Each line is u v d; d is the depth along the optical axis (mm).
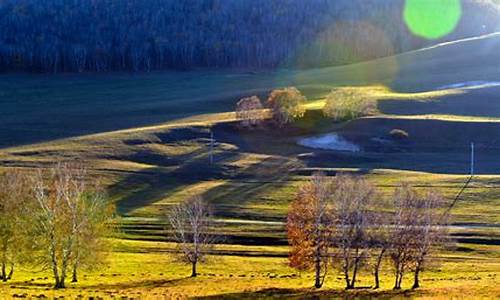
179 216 104250
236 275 86938
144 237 113750
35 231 72188
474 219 114750
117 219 81625
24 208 74000
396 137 184875
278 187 146000
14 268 88875
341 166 167000
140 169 162125
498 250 100625
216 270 90812
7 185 76750
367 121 194875
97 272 87125
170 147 182625
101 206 77375
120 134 189250
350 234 76000
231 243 109812
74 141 185250
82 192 75312
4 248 75125
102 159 169500
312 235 77062
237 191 143250
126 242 108500
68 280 79312
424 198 93125
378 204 92938
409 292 68688
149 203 137125
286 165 167500
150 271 89438
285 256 101250
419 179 143500
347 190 79438
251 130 197625
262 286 75812
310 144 187250
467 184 136625
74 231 72375
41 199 72188
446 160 169500
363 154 176250
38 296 57812
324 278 82688
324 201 77688
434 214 80750
